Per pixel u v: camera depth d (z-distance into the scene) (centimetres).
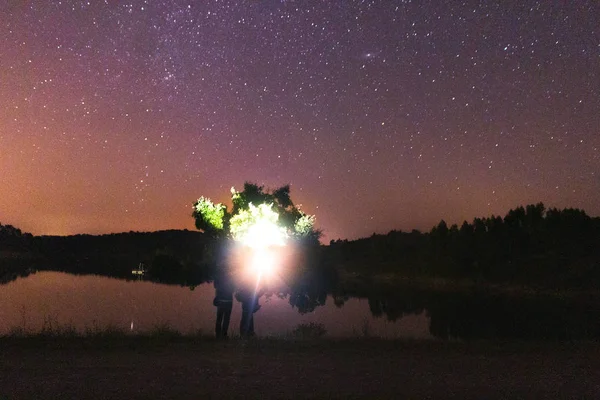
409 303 3212
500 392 810
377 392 800
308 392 792
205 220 1658
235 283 1466
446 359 1038
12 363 931
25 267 6888
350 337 1289
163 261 4534
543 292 4391
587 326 2164
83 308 2328
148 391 777
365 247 7325
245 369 923
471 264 5562
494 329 1983
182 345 1128
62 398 735
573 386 848
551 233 6031
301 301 1712
